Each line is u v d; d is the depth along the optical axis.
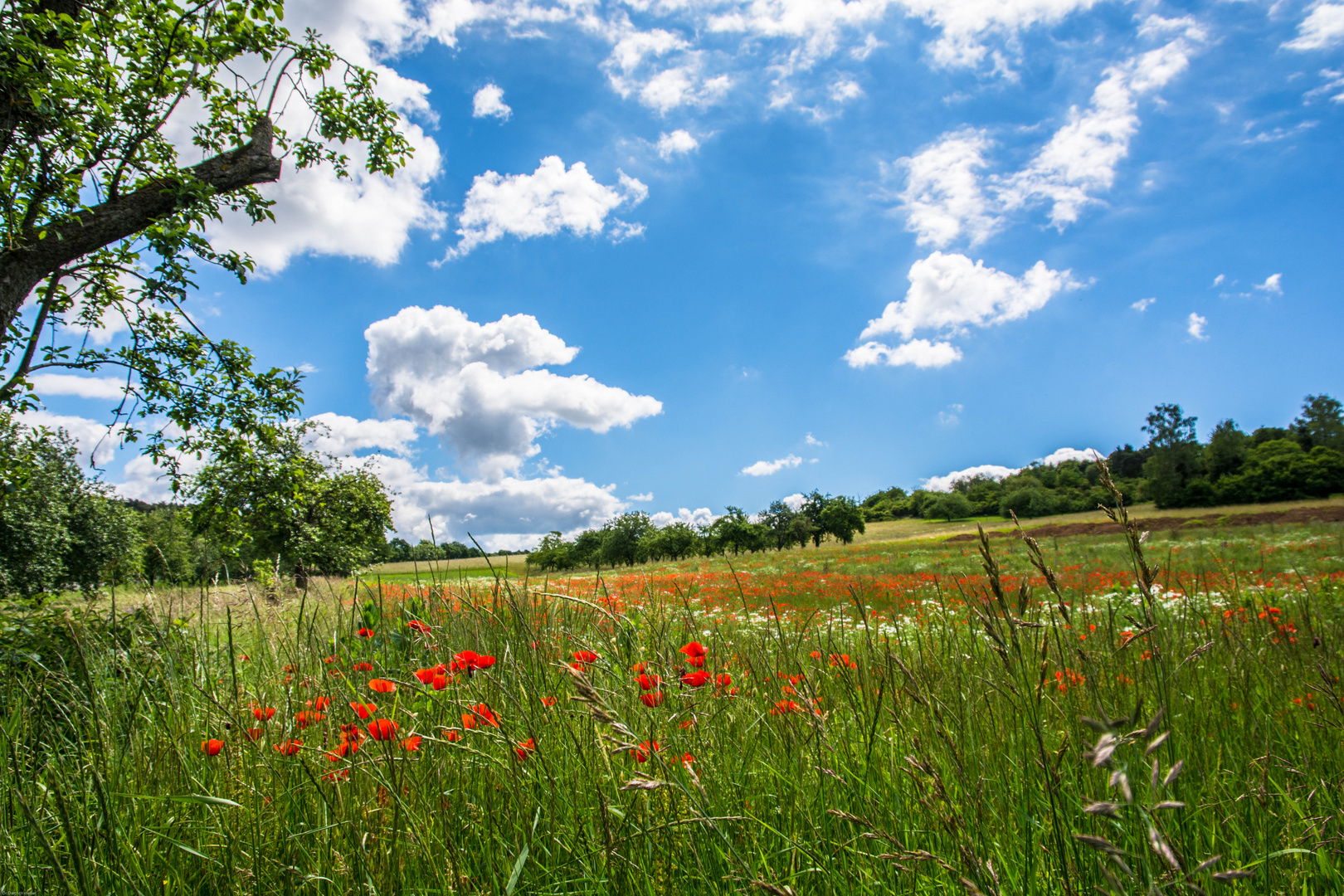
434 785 1.52
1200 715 1.75
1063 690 1.53
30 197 6.11
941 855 1.24
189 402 7.89
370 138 9.29
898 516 104.06
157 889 1.30
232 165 7.66
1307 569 9.91
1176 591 3.21
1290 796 1.43
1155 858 1.02
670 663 1.83
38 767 1.80
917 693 1.52
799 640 2.03
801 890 1.16
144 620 2.84
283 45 8.07
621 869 1.18
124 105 6.46
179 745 1.82
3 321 5.85
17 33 5.41
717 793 1.39
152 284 7.24
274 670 2.42
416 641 2.44
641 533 61.62
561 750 1.59
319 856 1.31
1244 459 66.25
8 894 1.24
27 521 20.20
